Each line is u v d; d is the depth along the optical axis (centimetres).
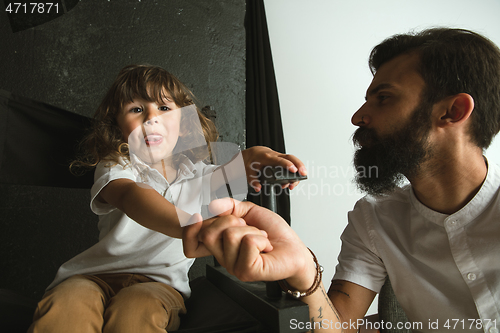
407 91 80
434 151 79
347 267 95
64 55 144
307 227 221
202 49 175
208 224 40
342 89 244
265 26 198
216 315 69
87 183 108
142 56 159
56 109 102
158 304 66
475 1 282
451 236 79
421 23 271
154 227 54
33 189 137
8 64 135
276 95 192
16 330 71
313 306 62
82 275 81
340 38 248
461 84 76
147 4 163
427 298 85
